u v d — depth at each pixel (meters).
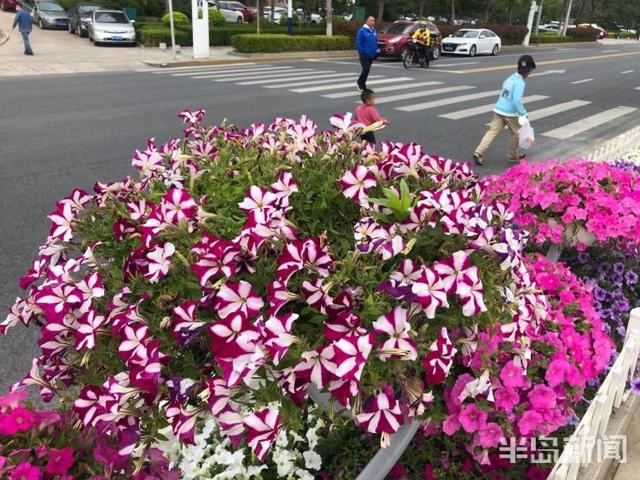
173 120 9.85
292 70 17.61
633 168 5.25
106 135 8.75
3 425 1.97
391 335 1.63
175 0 33.16
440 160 2.41
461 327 1.94
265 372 1.72
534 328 2.38
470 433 2.35
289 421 1.68
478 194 2.31
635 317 2.86
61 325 1.97
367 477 2.09
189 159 2.46
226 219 2.03
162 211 2.00
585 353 2.52
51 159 7.43
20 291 4.22
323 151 2.40
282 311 1.81
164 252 1.84
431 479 2.44
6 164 7.18
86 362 1.95
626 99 14.36
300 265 1.70
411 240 1.76
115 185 2.38
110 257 2.21
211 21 26.81
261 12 36.38
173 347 1.84
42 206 5.80
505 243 1.96
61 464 1.90
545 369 2.49
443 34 31.06
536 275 2.86
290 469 2.43
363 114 7.08
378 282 1.77
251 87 13.71
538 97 14.13
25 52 19.84
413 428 2.13
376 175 2.14
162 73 16.61
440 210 1.92
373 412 1.69
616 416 2.84
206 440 2.58
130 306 1.91
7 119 9.73
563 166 3.84
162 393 1.79
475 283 1.72
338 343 1.55
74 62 18.62
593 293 3.68
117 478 2.02
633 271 4.07
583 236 3.61
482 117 11.05
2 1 33.47
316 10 44.72
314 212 2.09
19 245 4.93
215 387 1.69
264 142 2.78
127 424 1.83
